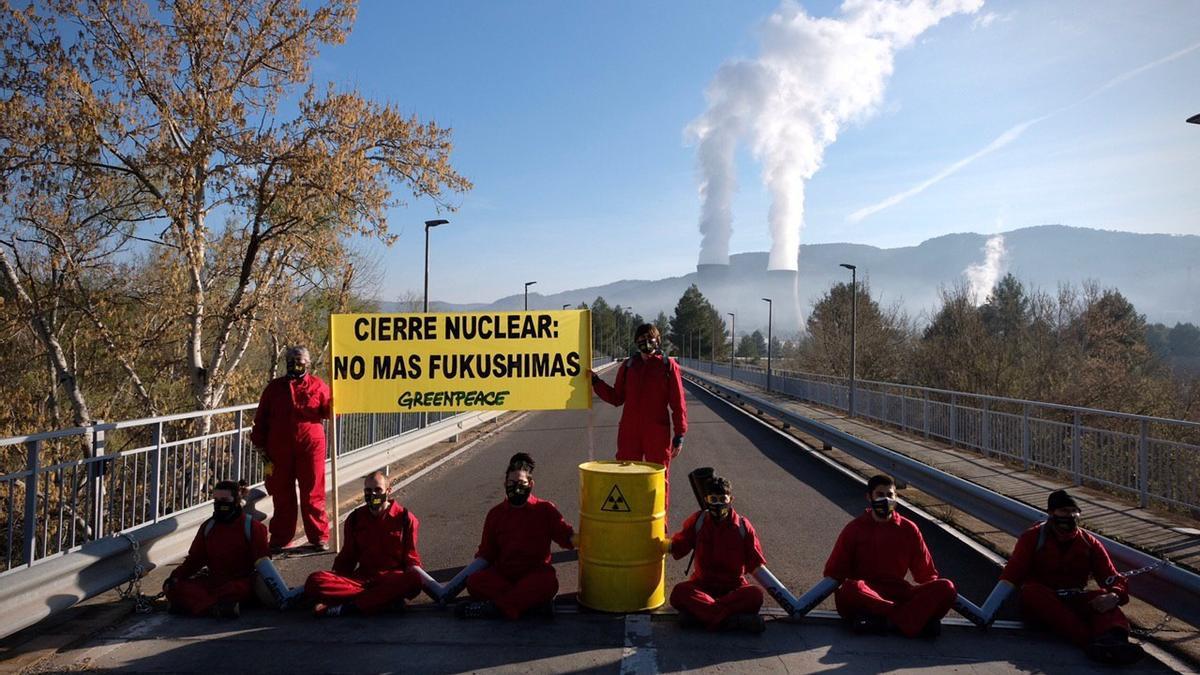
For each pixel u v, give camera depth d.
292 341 18.19
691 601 5.08
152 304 16.98
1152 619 5.37
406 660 4.59
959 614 5.08
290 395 7.02
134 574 5.96
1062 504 4.94
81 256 16.42
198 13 15.53
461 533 8.05
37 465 5.30
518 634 5.04
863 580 5.28
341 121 16.09
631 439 6.87
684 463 13.42
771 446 16.22
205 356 19.61
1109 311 28.11
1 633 4.59
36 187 14.55
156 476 6.78
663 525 5.63
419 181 17.39
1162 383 26.12
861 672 4.41
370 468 11.42
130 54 14.96
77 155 14.61
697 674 4.37
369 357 7.14
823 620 5.30
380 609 5.44
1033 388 27.22
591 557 5.51
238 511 5.61
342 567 5.73
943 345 30.06
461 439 17.78
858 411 22.12
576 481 11.47
